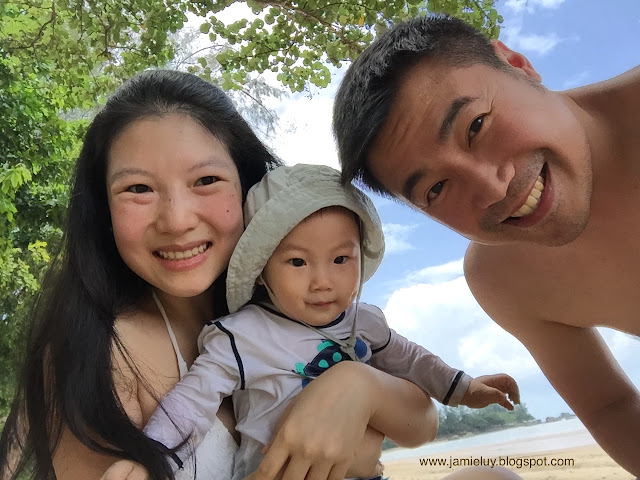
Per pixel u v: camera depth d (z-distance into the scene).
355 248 0.52
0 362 0.83
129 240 0.48
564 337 0.71
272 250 0.50
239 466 0.48
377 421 0.47
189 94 0.52
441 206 0.54
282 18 1.11
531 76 0.55
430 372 0.57
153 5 1.14
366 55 0.55
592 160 0.57
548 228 0.53
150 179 0.48
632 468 0.66
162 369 0.50
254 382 0.49
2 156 1.94
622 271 0.62
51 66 1.98
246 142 0.56
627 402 0.69
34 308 0.53
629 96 0.57
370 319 0.57
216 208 0.49
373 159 0.54
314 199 0.50
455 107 0.50
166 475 0.42
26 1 1.34
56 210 1.97
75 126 2.09
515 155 0.50
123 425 0.44
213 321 0.52
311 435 0.41
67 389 0.46
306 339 0.52
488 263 0.73
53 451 0.47
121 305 0.53
